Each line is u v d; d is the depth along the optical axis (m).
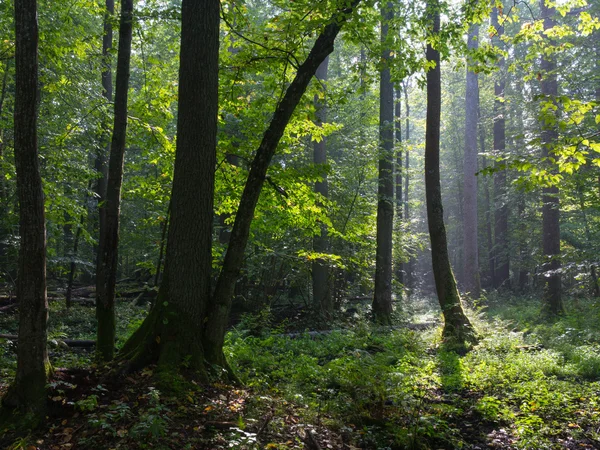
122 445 4.86
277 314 17.59
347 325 14.85
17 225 14.47
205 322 7.14
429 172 13.33
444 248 13.11
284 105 7.67
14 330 12.87
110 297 7.95
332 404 7.00
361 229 17.52
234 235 7.42
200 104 7.08
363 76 10.16
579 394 7.85
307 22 8.37
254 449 5.02
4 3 11.24
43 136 14.25
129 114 12.00
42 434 5.17
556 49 9.41
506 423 7.12
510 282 30.95
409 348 11.25
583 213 19.75
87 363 7.95
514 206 28.92
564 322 14.47
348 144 19.73
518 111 26.56
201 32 7.09
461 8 9.68
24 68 5.25
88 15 15.82
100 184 18.70
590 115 10.73
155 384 6.10
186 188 7.04
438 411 7.30
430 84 13.42
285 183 10.02
